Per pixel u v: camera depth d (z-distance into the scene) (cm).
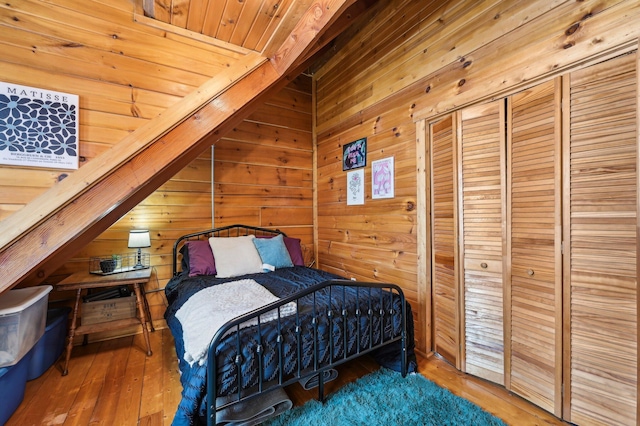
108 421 153
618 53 129
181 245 294
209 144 221
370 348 177
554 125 151
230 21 129
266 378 137
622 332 130
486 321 185
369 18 280
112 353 230
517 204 169
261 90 150
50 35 104
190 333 141
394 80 252
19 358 151
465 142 194
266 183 347
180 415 119
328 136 351
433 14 215
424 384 180
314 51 167
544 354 156
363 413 153
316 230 375
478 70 185
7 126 97
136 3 118
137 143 118
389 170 258
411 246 236
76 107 108
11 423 150
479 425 145
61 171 105
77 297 208
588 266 141
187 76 131
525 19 161
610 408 133
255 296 175
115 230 265
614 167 132
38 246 102
